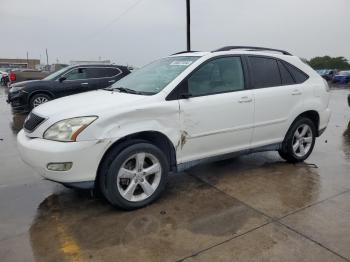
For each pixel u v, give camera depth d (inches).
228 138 178.1
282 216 145.0
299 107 204.5
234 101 175.6
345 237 128.6
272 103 191.6
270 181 185.0
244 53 188.7
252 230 134.0
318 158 228.7
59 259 117.0
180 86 162.1
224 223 139.6
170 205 156.6
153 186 157.0
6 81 1201.4
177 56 191.6
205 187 177.3
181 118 160.1
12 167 215.0
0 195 170.7
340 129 337.1
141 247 123.3
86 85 436.8
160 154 155.6
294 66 208.2
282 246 123.0
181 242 126.1
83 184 142.1
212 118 169.3
